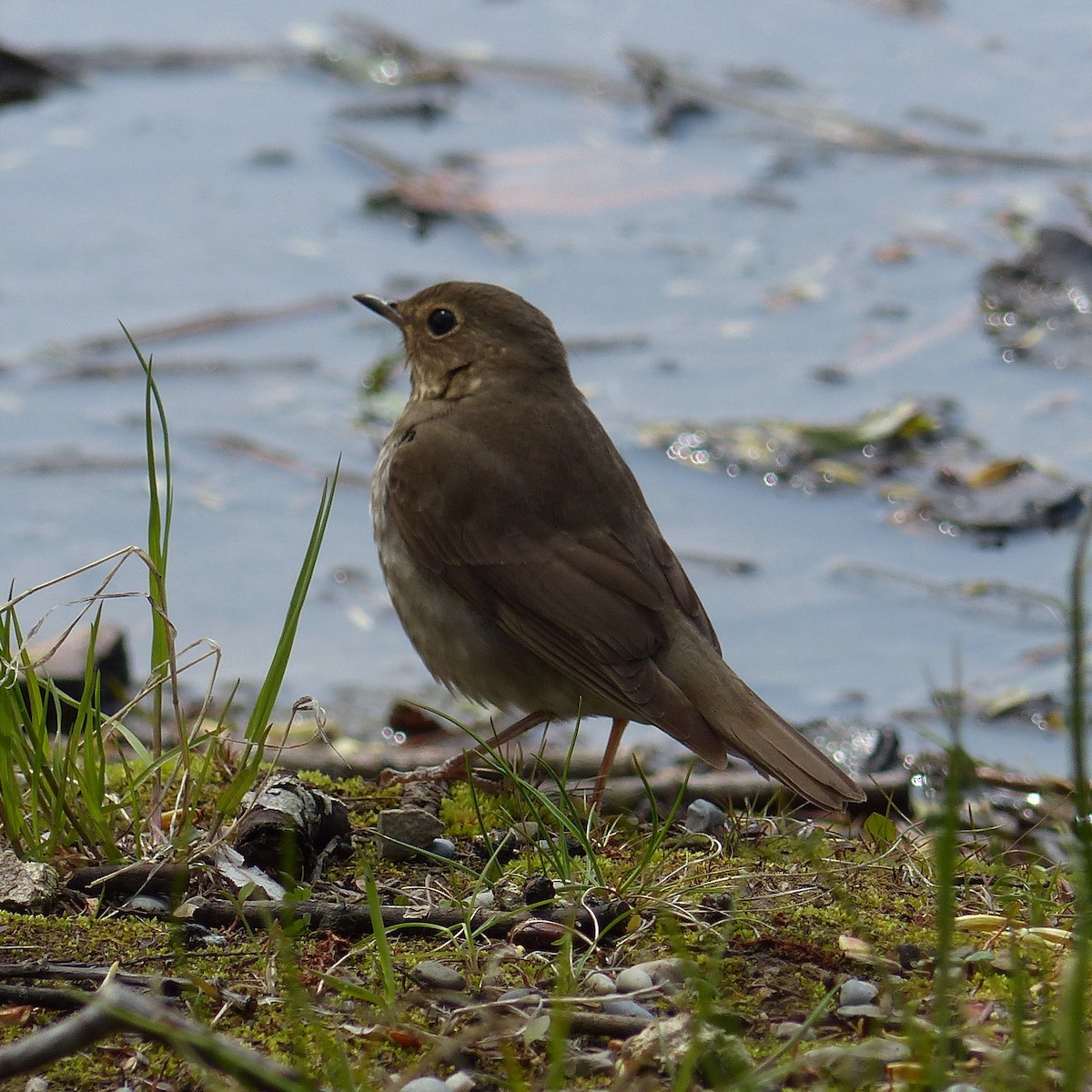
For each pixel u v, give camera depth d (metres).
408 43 22.86
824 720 11.24
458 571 9.38
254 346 16.67
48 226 18.69
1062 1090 5.05
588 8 24.25
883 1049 5.61
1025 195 19.36
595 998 5.98
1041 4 24.45
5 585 13.38
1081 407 15.90
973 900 7.05
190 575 13.76
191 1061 5.20
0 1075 4.87
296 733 11.65
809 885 7.11
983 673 12.45
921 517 14.34
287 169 19.92
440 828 7.60
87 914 6.66
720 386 16.20
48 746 7.47
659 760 11.59
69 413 15.62
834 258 18.36
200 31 23.23
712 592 13.55
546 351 10.01
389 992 5.91
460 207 19.17
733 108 21.25
